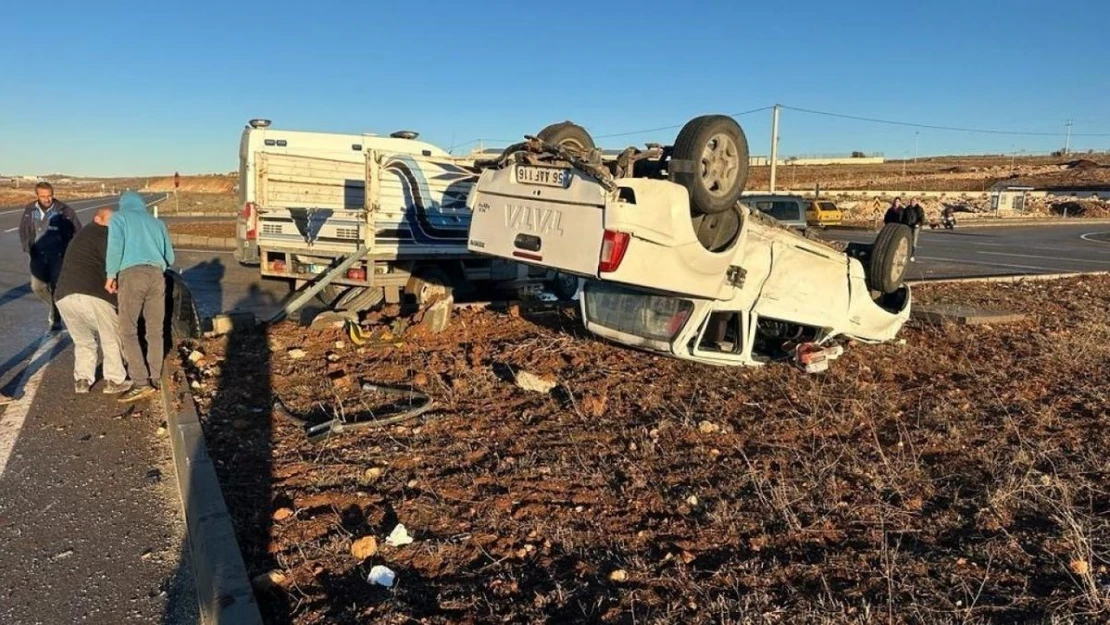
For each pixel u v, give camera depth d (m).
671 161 5.81
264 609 3.31
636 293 6.95
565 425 5.69
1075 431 5.75
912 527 4.13
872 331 8.20
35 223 9.32
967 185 89.19
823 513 4.26
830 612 3.23
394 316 9.93
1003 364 7.90
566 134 6.67
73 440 5.60
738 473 4.81
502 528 4.04
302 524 4.04
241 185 13.01
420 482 4.58
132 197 6.44
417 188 10.88
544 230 5.96
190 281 14.65
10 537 4.16
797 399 6.43
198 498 4.11
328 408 5.98
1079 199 62.91
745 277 6.61
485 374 6.89
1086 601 3.33
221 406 5.96
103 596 3.64
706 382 6.88
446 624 3.20
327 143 13.30
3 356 8.21
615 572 3.55
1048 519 4.18
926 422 5.93
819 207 38.72
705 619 3.23
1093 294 13.91
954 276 17.45
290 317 10.24
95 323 6.54
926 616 3.24
